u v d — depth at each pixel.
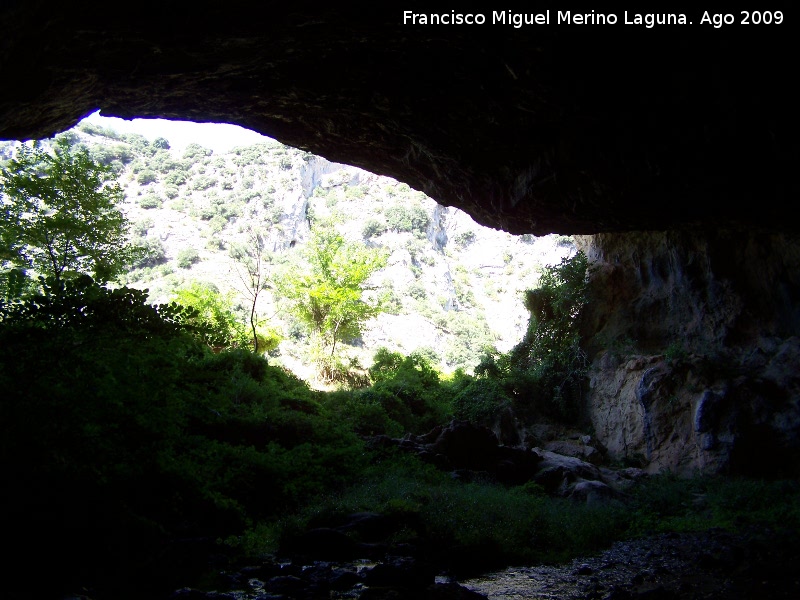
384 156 16.64
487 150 14.85
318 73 11.78
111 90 11.55
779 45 9.35
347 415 18.50
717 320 21.64
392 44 10.59
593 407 24.00
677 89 10.84
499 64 11.12
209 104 13.12
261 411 13.04
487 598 6.47
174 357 6.62
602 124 12.46
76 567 5.69
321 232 31.69
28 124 11.19
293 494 9.80
